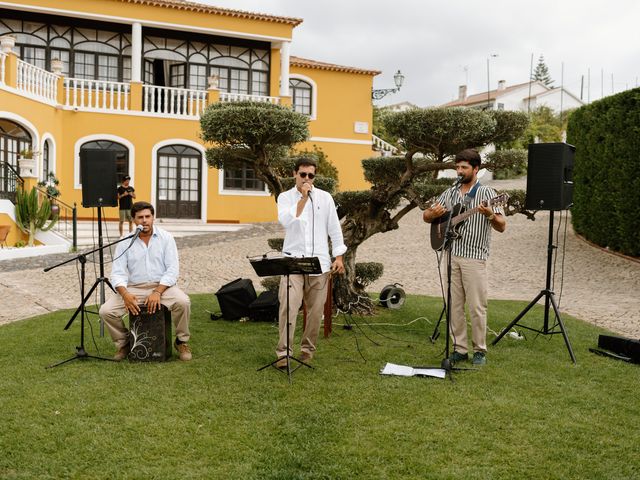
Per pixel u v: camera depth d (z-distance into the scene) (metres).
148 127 19.42
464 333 5.66
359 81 23.38
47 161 18.08
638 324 7.70
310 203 5.22
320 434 3.91
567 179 6.17
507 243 14.98
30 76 16.80
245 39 21.47
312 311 5.35
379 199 7.43
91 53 19.92
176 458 3.59
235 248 15.07
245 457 3.59
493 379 5.07
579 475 3.42
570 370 5.40
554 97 52.59
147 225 5.63
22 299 8.89
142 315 5.45
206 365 5.40
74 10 18.64
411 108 6.71
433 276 11.81
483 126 6.41
